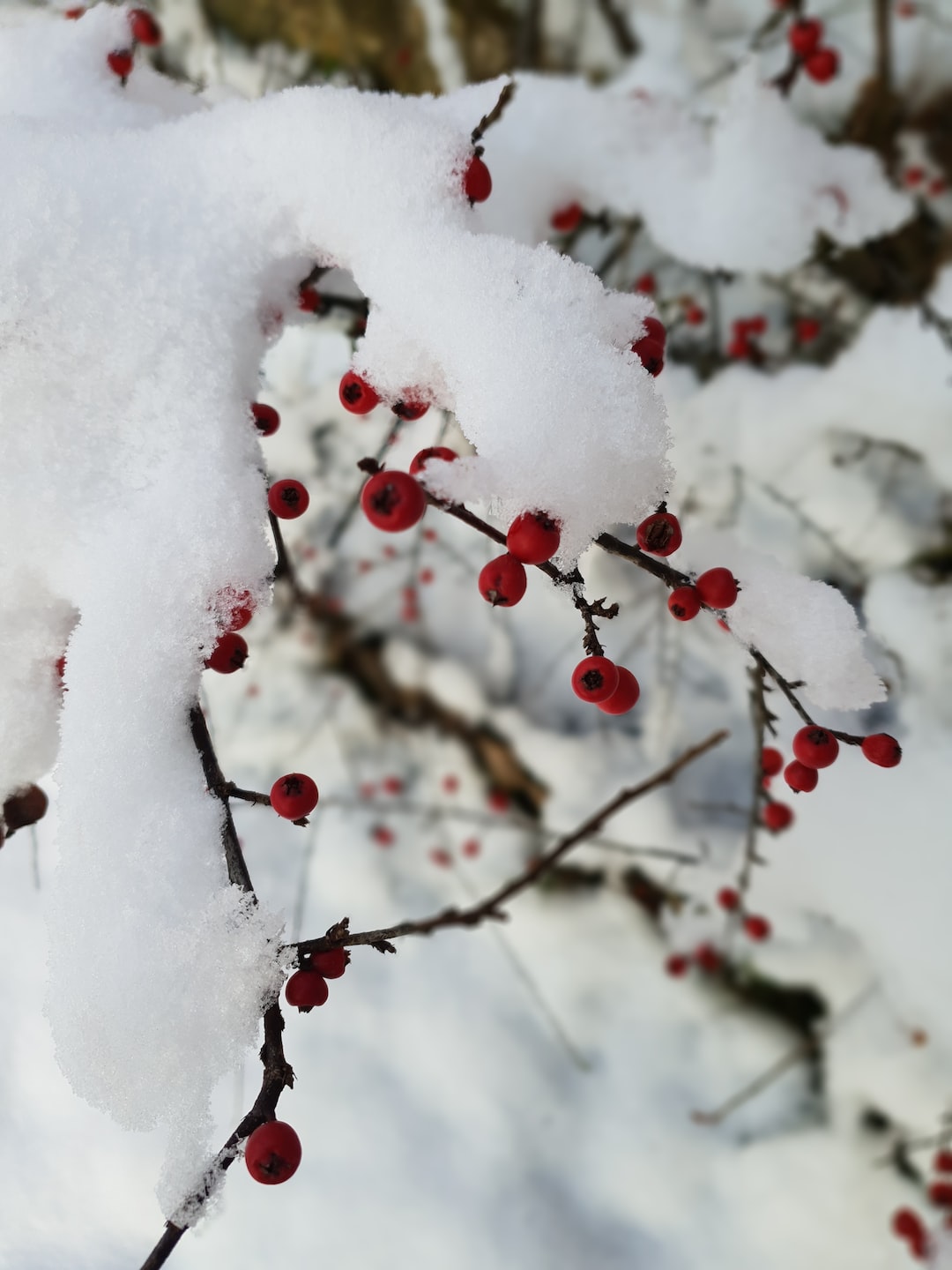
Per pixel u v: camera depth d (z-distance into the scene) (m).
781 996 3.46
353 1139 3.24
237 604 1.15
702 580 1.27
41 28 1.51
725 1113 3.36
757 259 2.15
